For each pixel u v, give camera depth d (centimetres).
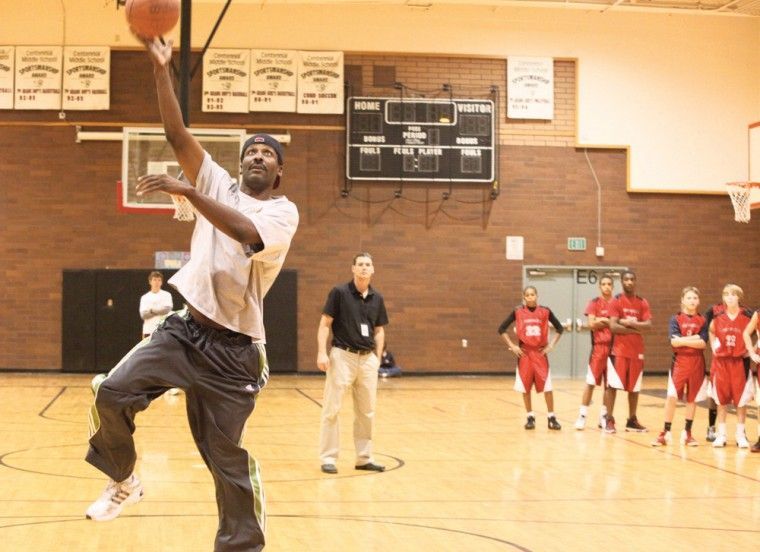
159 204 1577
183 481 787
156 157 1582
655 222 2111
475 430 1192
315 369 2008
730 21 2128
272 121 2016
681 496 756
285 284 2003
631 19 2109
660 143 2112
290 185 2020
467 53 2066
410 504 710
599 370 1201
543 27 2091
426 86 2059
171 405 1405
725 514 686
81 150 1980
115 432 376
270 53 2017
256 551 390
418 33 2055
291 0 2005
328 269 2023
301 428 1180
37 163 1973
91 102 1975
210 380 381
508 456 970
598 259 2094
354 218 2030
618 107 2108
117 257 1978
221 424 386
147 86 1991
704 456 985
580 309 2084
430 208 2048
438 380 1967
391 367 2017
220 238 381
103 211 1978
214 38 2011
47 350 1964
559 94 2098
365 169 2027
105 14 1984
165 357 374
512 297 2067
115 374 370
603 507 707
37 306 1967
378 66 2047
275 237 369
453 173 2052
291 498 731
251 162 395
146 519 638
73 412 1298
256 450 994
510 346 1223
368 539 591
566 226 2088
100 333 1952
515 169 2078
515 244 2070
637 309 1184
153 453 942
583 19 2100
